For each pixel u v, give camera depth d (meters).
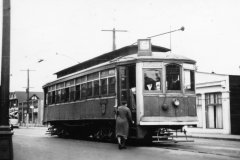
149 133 15.12
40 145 15.73
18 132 32.91
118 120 13.59
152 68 14.92
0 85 10.55
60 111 22.83
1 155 10.08
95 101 17.86
